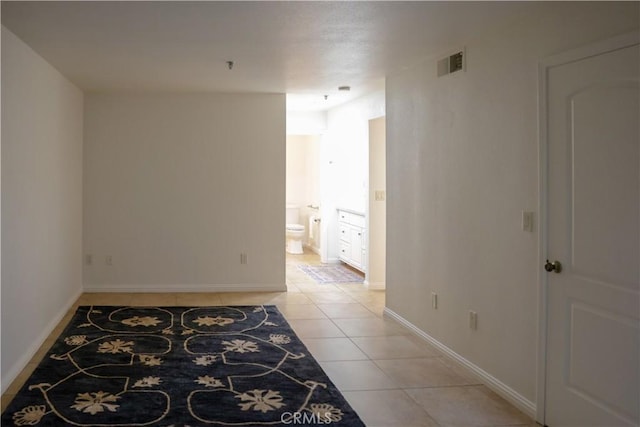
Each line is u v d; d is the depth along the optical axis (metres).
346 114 7.79
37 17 3.47
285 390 3.61
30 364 4.04
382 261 6.98
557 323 3.10
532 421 3.25
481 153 3.84
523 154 3.38
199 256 6.66
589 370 2.88
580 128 2.91
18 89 3.89
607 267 2.76
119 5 3.27
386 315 5.57
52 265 4.92
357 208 7.86
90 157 6.45
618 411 2.71
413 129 4.91
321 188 8.93
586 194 2.88
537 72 3.23
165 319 5.36
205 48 4.31
